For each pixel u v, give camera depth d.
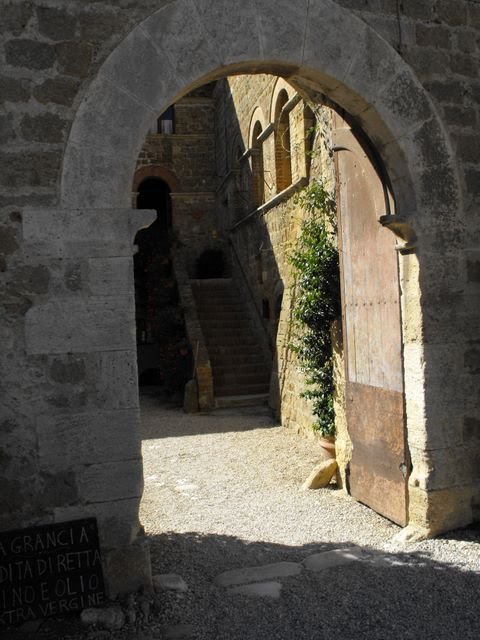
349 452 5.89
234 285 15.45
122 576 3.71
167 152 17.91
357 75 4.35
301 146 8.96
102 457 3.70
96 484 3.69
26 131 3.64
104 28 3.80
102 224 3.72
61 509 3.64
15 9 3.66
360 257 5.31
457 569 4.02
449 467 4.59
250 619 3.49
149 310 15.34
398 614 3.50
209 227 18.00
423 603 3.61
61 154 3.68
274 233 11.32
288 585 3.90
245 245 14.20
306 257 6.70
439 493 4.55
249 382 11.97
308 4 4.22
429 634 3.28
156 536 4.87
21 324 3.60
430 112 4.57
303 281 6.77
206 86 18.08
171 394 12.88
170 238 16.06
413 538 4.52
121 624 3.45
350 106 4.56
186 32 3.94
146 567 3.76
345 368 5.71
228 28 4.02
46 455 3.62
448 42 4.67
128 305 3.75
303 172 8.86
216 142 17.81
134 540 3.76
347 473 5.83
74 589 3.60
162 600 3.68
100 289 3.71
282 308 9.71
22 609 3.49
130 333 3.75
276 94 10.75
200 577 4.09
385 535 4.77
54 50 3.71
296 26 4.18
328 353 6.47
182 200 17.91
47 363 3.63
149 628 3.42
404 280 4.70
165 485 6.48
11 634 3.39
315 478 6.12
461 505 4.63
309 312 6.47
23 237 3.60
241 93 14.02
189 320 12.72
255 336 13.17
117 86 3.78
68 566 3.61
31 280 3.61
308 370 7.01
